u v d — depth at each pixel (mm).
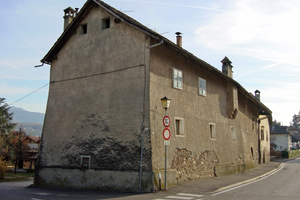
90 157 13859
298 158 50000
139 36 13477
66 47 16328
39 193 12297
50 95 16438
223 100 20250
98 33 15039
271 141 77250
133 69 13375
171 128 14078
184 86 15664
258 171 22406
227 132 20156
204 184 13742
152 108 12742
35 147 51250
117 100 13586
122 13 13977
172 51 14891
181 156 14547
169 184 13016
